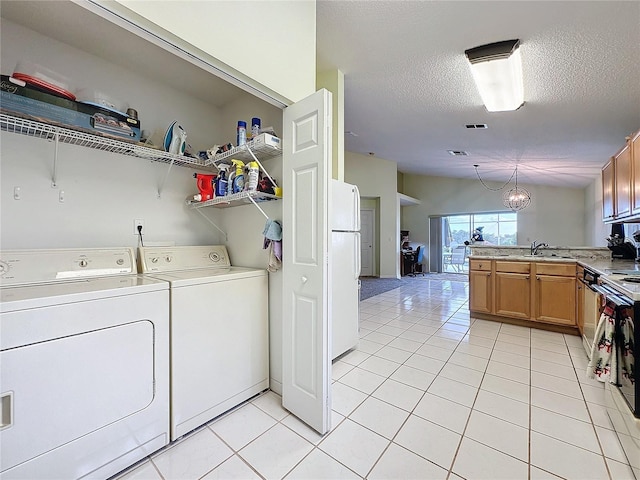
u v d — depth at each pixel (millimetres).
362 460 1437
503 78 2535
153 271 1930
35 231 1659
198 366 1659
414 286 6668
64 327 1193
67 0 1453
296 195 1767
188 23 1286
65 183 1766
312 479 1327
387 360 2604
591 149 4355
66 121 1586
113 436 1327
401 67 2689
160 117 2217
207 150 2322
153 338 1467
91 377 1263
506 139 4270
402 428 1677
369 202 8180
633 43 2053
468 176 8531
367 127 4309
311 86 1958
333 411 1843
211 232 2482
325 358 1625
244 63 1529
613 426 1636
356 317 2846
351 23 2141
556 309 3281
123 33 1706
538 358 2627
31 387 1116
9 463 1070
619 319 1499
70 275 1592
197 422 1655
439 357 2662
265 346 2066
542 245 3908
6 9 1505
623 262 2934
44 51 1714
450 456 1459
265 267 2117
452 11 1974
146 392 1439
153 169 2162
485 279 3799
